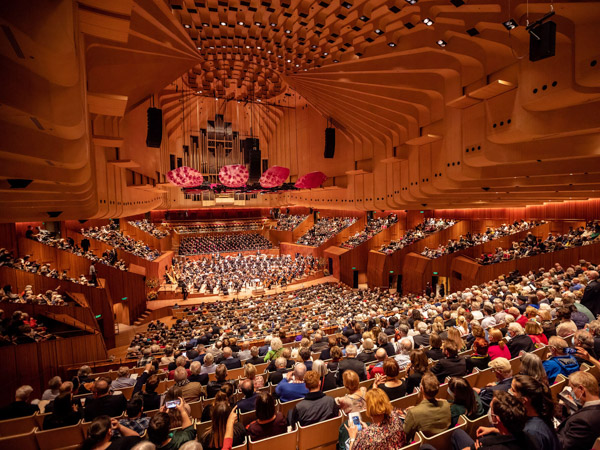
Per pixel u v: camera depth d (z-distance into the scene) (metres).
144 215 32.47
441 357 4.64
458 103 9.31
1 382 8.12
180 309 19.47
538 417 2.28
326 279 25.80
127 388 5.77
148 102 18.42
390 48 10.98
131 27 8.78
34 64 3.82
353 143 22.22
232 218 36.47
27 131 4.75
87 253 17.80
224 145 30.39
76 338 9.39
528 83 7.32
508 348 4.61
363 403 3.50
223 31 11.58
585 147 7.58
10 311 9.74
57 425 3.89
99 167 12.15
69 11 3.77
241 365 6.18
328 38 10.84
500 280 11.50
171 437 2.94
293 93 23.86
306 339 6.14
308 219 35.12
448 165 10.98
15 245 14.01
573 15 5.90
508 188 13.49
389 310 11.62
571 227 17.19
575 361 3.62
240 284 23.77
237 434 3.17
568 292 5.92
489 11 7.27
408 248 23.41
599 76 5.77
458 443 2.54
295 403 4.12
